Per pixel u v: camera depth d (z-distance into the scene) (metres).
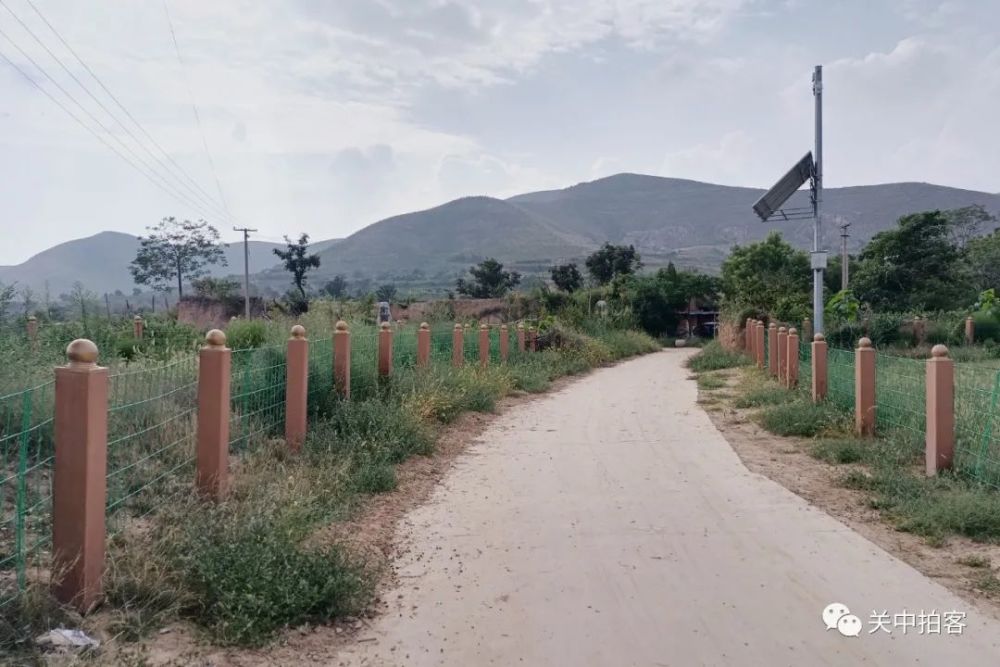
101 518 4.31
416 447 8.91
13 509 5.25
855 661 3.97
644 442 10.28
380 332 11.76
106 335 13.16
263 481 6.38
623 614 4.57
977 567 5.28
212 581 4.35
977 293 40.19
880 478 7.41
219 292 40.72
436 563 5.45
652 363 28.16
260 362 8.01
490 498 7.27
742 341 27.53
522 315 40.72
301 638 4.17
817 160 16.53
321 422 8.61
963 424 8.38
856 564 5.36
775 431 10.70
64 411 4.19
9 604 3.95
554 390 17.47
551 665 3.94
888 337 28.33
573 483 7.89
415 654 4.05
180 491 5.79
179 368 7.17
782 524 6.33
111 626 4.06
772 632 4.30
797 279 46.22
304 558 4.70
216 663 3.83
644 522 6.45
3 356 7.82
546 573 5.25
